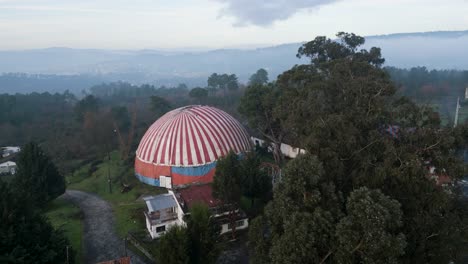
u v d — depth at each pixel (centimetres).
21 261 2802
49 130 10362
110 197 5497
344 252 2038
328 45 5859
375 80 3306
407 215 2442
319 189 2398
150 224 4100
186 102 14175
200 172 5406
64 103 15475
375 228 1925
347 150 2681
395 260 1977
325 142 2734
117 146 8231
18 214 3056
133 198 5312
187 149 5422
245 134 6291
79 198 5528
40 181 4859
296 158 2484
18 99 14325
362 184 2531
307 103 3397
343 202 2453
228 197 3912
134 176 6116
